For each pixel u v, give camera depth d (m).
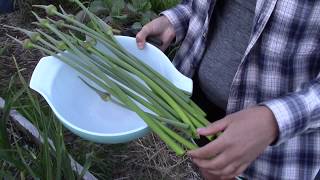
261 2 1.11
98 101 1.29
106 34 1.30
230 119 1.01
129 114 1.26
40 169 1.62
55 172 1.59
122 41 1.34
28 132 1.95
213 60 1.36
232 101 1.28
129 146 2.03
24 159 1.73
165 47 1.46
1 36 2.67
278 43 1.13
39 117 1.93
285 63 1.15
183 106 1.20
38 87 1.20
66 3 2.86
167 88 1.22
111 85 1.21
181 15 1.42
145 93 1.21
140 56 1.34
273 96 1.21
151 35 1.39
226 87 1.34
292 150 1.27
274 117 1.00
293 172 1.28
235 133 0.98
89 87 1.29
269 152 1.29
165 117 1.17
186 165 1.98
